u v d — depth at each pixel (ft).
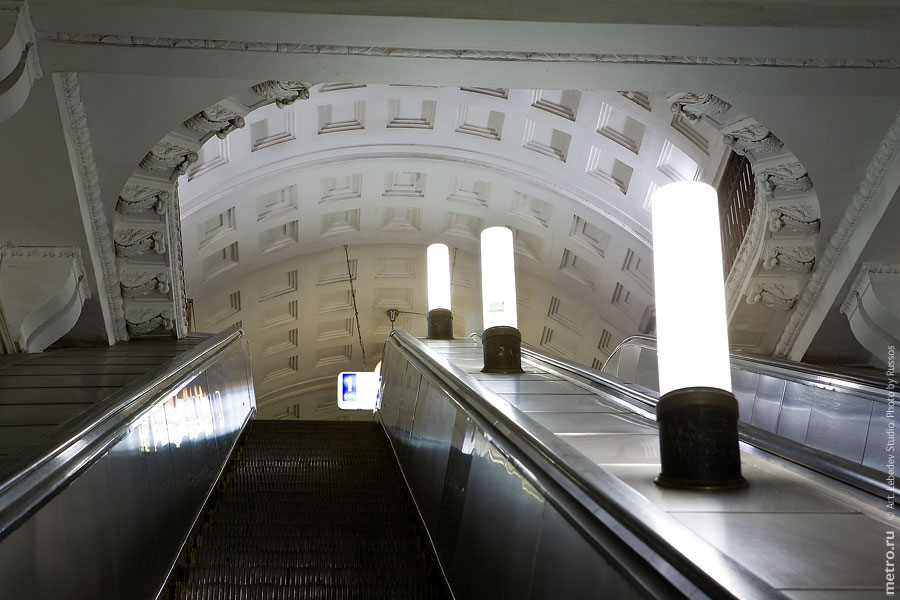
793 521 7.27
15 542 6.84
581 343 47.29
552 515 7.54
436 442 14.44
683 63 18.56
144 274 27.17
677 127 30.01
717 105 22.18
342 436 25.21
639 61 18.48
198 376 17.39
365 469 20.18
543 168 36.55
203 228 37.83
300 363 53.62
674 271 9.12
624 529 5.90
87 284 25.70
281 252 43.52
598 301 43.34
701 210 9.20
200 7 16.55
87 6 16.33
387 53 18.25
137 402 11.76
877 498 7.76
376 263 46.91
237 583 11.35
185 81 20.54
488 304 19.88
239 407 24.82
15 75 16.98
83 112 20.68
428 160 38.27
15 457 7.99
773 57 18.35
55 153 21.09
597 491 6.60
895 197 21.90
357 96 34.24
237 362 26.48
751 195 28.50
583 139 33.71
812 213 24.39
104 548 8.92
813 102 20.62
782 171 23.65
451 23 17.20
